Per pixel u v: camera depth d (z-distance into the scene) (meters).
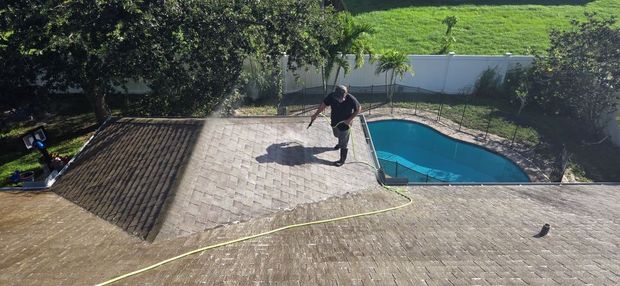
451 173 16.67
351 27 18.95
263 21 13.81
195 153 8.58
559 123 18.67
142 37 12.32
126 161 9.10
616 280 5.08
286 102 20.44
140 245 6.21
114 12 12.21
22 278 4.90
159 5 12.53
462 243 6.46
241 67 14.59
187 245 6.16
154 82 13.51
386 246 6.27
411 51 24.19
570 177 15.00
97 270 5.08
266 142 10.20
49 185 9.86
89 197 8.38
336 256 5.78
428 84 21.67
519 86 19.92
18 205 8.51
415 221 7.64
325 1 30.67
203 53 13.38
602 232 7.27
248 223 7.35
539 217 8.12
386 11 30.28
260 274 5.01
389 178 10.65
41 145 11.71
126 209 7.46
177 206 7.18
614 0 32.62
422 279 4.94
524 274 5.20
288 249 6.06
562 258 5.89
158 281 4.73
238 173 8.66
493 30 27.11
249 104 20.08
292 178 9.12
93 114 19.16
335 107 9.45
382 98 21.02
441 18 29.03
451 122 18.77
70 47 12.15
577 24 17.84
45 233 6.78
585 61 16.70
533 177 14.98
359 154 10.95
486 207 8.81
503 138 17.52
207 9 12.87
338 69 19.88
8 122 17.11
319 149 10.64
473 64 20.88
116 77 13.07
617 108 16.78
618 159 16.09
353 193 9.30
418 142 18.39
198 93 14.20
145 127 10.25
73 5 11.82
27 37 11.82
